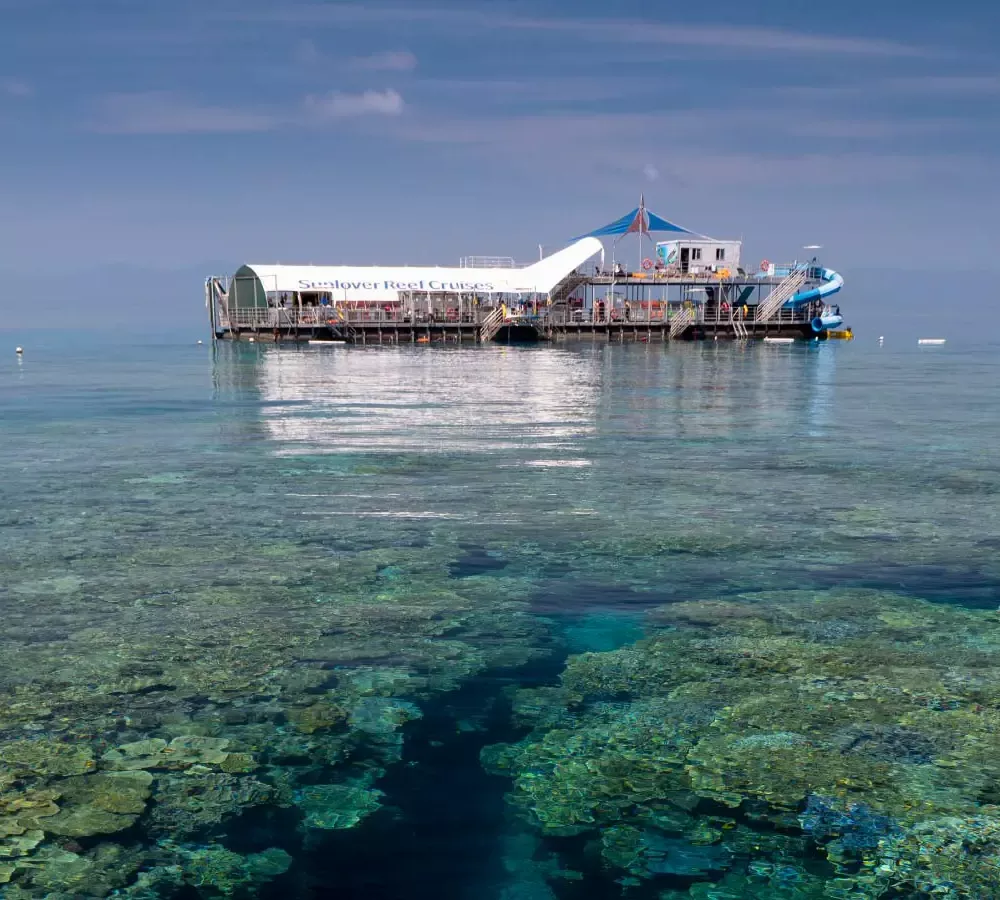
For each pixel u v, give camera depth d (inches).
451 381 1457.9
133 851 178.5
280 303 3016.7
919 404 1099.9
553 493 526.6
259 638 291.4
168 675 261.9
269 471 601.0
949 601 328.5
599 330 3063.5
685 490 534.6
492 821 188.7
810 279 3105.3
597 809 193.2
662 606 323.3
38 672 263.4
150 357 2549.2
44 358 2600.9
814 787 200.5
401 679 260.1
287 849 179.0
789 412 993.5
